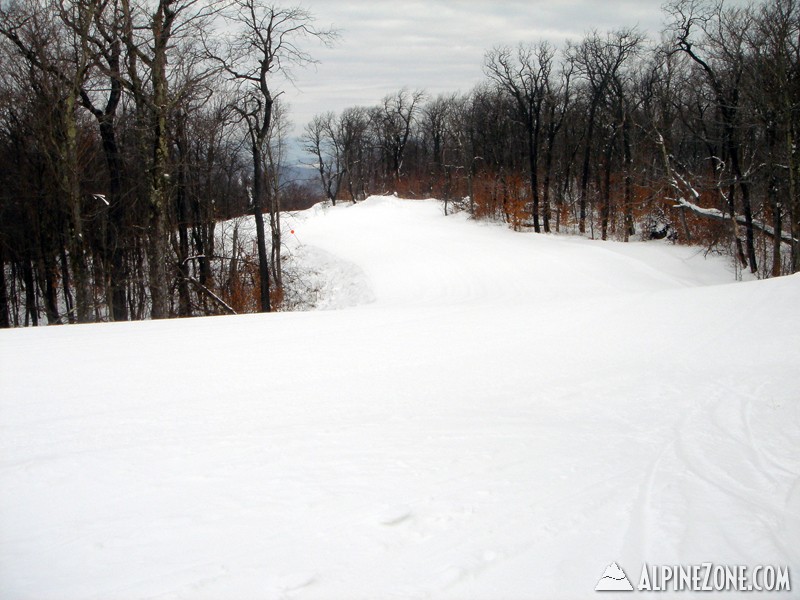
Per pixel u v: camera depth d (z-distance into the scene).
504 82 42.91
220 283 29.36
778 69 26.00
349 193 82.19
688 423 6.21
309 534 3.77
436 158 75.44
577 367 8.54
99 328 11.82
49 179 22.75
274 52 23.05
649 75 41.84
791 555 3.69
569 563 3.53
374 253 38.72
